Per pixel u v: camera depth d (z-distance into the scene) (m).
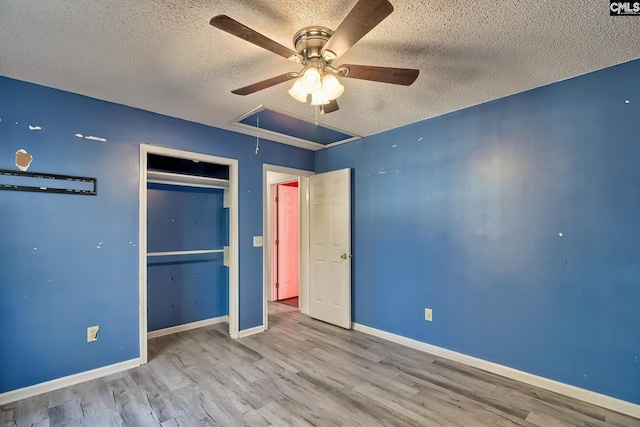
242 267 3.57
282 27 1.72
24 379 2.27
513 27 1.71
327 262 4.02
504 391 2.36
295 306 4.82
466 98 2.65
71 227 2.50
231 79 2.30
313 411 2.11
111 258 2.68
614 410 2.10
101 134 2.66
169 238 3.64
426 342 3.10
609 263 2.15
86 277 2.55
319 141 4.06
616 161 2.13
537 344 2.44
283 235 5.30
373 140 3.63
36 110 2.37
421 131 3.19
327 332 3.65
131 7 1.53
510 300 2.58
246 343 3.31
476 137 2.79
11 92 2.28
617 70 2.13
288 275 5.34
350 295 3.78
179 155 3.11
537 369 2.43
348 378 2.55
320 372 2.66
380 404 2.19
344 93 2.54
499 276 2.64
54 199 2.43
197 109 2.89
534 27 1.71
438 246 3.04
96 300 2.60
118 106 2.75
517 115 2.56
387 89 2.46
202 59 2.03
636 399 2.04
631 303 2.07
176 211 3.70
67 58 2.01
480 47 1.90
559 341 2.34
